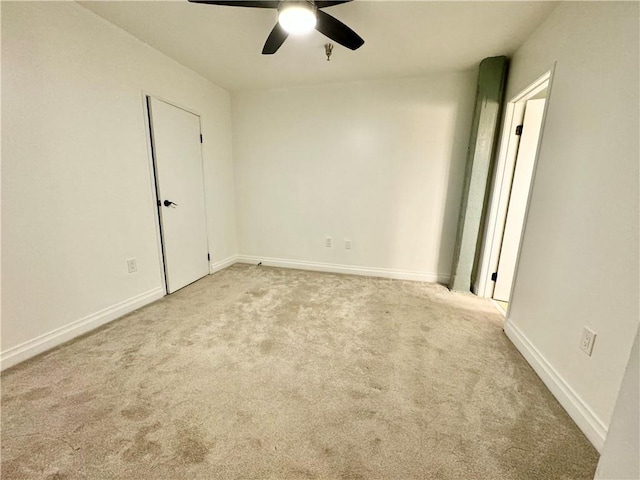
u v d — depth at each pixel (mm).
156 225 2500
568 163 1477
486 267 2670
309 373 1575
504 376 1577
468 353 1792
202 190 3061
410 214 3104
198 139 2934
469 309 2441
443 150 2879
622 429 587
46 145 1672
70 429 1187
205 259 3213
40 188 1661
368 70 2676
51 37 1650
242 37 2129
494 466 1062
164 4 1751
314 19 1484
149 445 1124
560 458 1099
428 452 1115
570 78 1503
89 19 1836
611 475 612
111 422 1227
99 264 2037
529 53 2006
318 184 3330
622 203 1107
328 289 2875
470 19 1835
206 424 1229
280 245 3654
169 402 1347
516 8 1698
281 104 3258
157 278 2559
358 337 1959
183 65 2645
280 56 2416
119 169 2129
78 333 1922
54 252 1756
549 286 1573
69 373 1536
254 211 3664
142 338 1902
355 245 3352
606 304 1160
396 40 2121
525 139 2383
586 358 1254
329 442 1155
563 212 1490
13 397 1354
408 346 1858
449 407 1346
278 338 1931
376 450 1122
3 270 1537
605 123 1227
